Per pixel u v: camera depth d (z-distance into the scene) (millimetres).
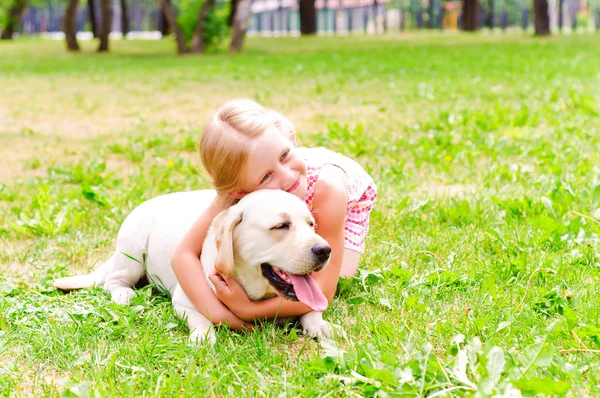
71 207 5133
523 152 6680
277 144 3172
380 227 4707
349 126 8773
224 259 2986
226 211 3191
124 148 7973
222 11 24594
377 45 26750
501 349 2621
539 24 29141
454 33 35812
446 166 6258
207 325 3252
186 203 3787
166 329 3295
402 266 3943
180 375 2826
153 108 11367
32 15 69312
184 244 3387
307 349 3104
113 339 3205
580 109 8766
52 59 24156
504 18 51625
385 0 49406
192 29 24469
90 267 4316
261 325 3260
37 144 8555
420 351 2838
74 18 28328
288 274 3025
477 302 3396
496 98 10430
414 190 5699
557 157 6324
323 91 12461
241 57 21641
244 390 2672
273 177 3211
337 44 28172
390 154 6945
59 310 3529
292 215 2998
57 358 3025
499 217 4742
